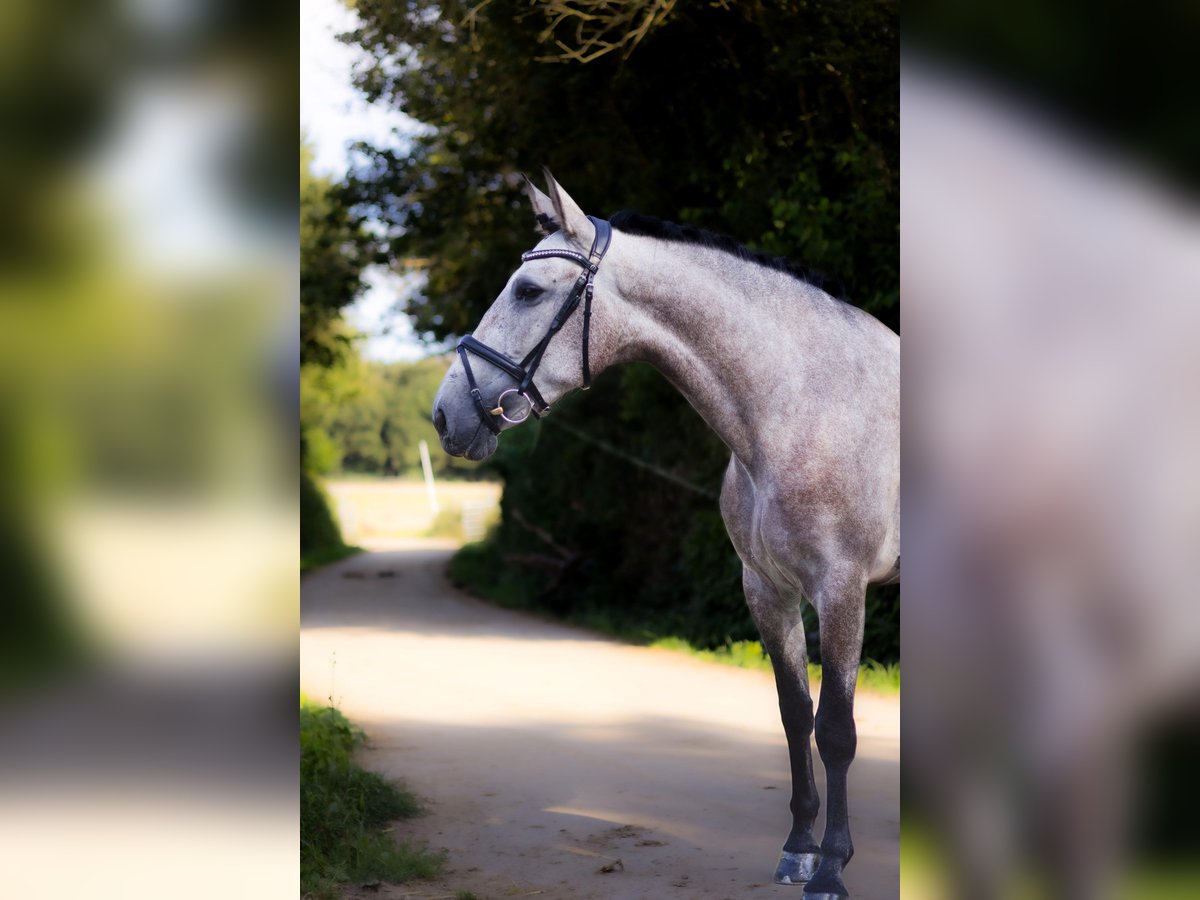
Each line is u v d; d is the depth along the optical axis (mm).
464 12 10445
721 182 10664
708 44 9625
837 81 9047
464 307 14945
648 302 3303
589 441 14805
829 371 3229
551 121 11570
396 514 43062
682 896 3561
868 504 3162
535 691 7973
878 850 4117
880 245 8664
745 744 6172
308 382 28781
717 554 11203
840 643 3119
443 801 4859
